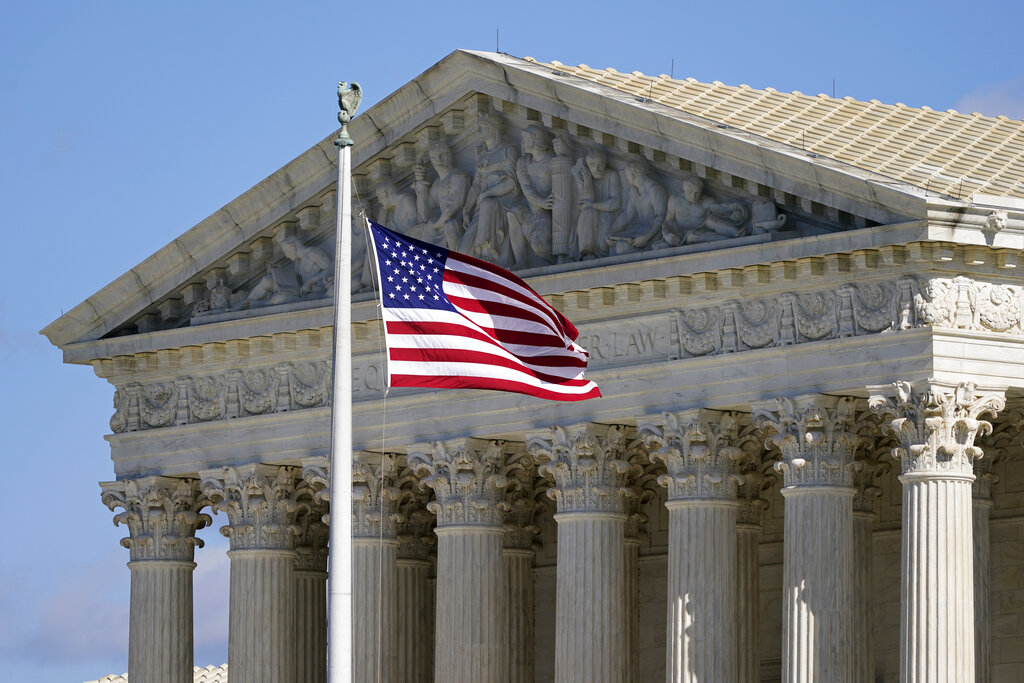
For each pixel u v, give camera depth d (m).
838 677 80.25
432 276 72.75
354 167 92.69
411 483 98.12
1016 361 78.69
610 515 87.88
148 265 98.19
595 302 86.12
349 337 67.06
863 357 79.19
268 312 95.50
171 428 100.25
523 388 73.06
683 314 84.19
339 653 65.50
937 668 77.12
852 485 81.50
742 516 90.38
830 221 80.00
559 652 88.00
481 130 89.94
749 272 81.50
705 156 82.38
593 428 87.12
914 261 77.44
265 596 97.94
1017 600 90.56
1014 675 90.44
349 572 66.00
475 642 90.94
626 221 85.81
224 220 95.88
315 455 95.25
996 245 77.12
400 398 93.19
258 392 97.38
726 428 84.19
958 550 77.62
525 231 88.31
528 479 95.06
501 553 91.88
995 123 96.00
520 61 89.94
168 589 101.81
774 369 81.50
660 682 101.38
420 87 90.31
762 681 98.50
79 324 101.44
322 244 95.12
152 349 99.38
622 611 88.00
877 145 85.12
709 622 83.88
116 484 102.38
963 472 77.81
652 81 91.88
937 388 77.19
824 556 80.62
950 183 79.44
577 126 87.12
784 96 93.75
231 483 98.12
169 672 101.44
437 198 91.25
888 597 94.69
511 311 74.62
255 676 97.69
